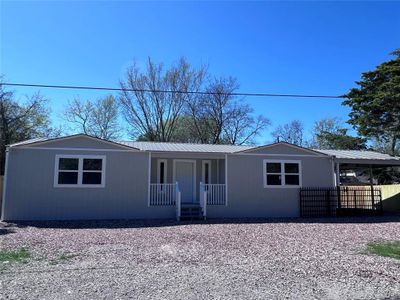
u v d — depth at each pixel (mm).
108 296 5340
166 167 19391
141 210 16719
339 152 21031
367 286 5977
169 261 7766
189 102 37031
